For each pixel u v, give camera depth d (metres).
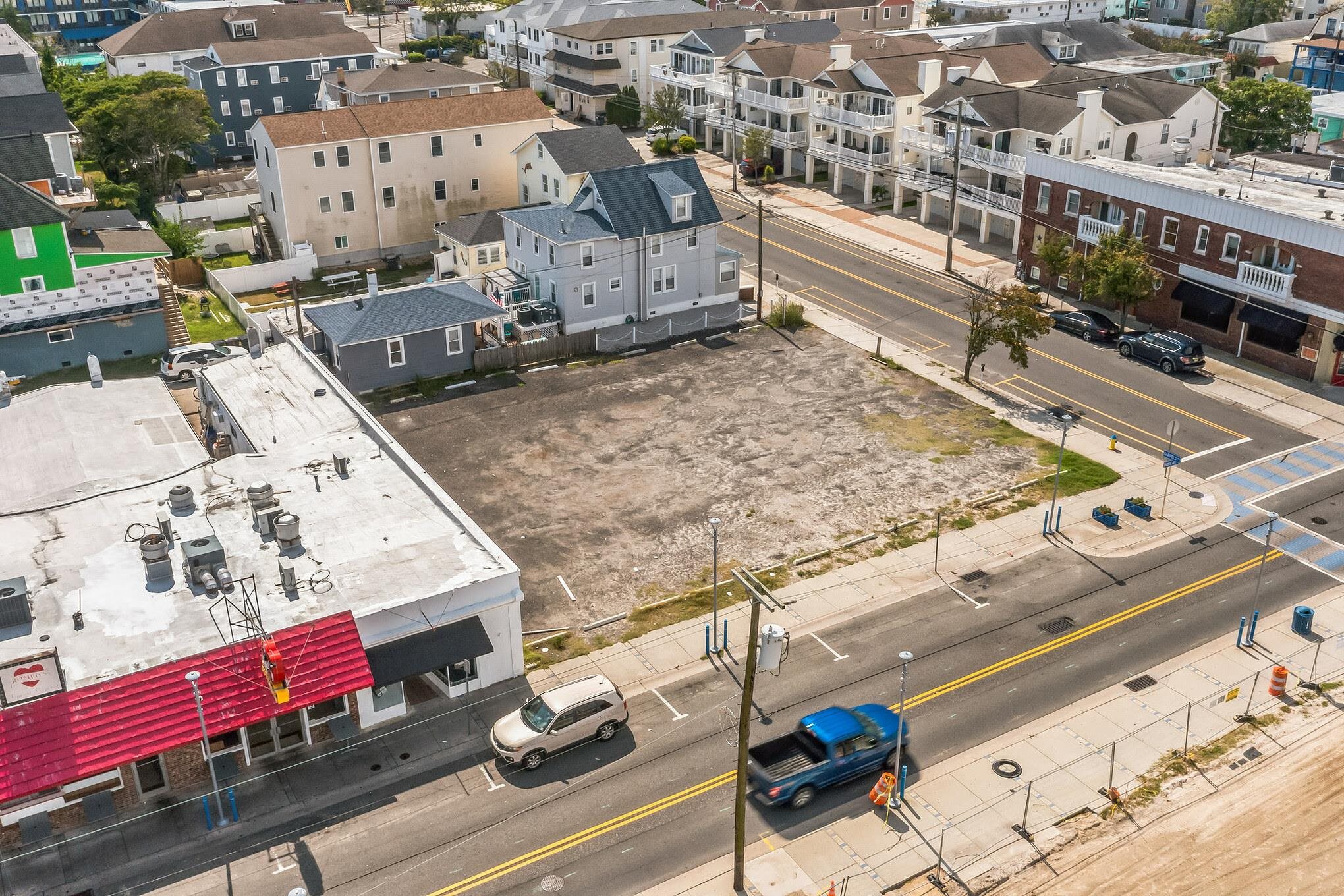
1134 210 61.12
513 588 34.88
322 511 38.19
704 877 28.19
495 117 77.75
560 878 28.20
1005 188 73.94
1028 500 45.31
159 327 60.59
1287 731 32.75
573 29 110.19
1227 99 93.25
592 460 49.28
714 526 34.59
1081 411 52.53
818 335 61.97
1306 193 58.41
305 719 32.53
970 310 56.00
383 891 27.86
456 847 29.22
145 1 163.00
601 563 41.88
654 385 56.50
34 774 28.12
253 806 30.66
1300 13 149.62
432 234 78.44
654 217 61.72
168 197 84.94
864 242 76.25
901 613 38.53
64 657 30.80
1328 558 40.88
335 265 75.62
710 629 38.03
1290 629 37.03
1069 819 29.91
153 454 43.16
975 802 30.47
